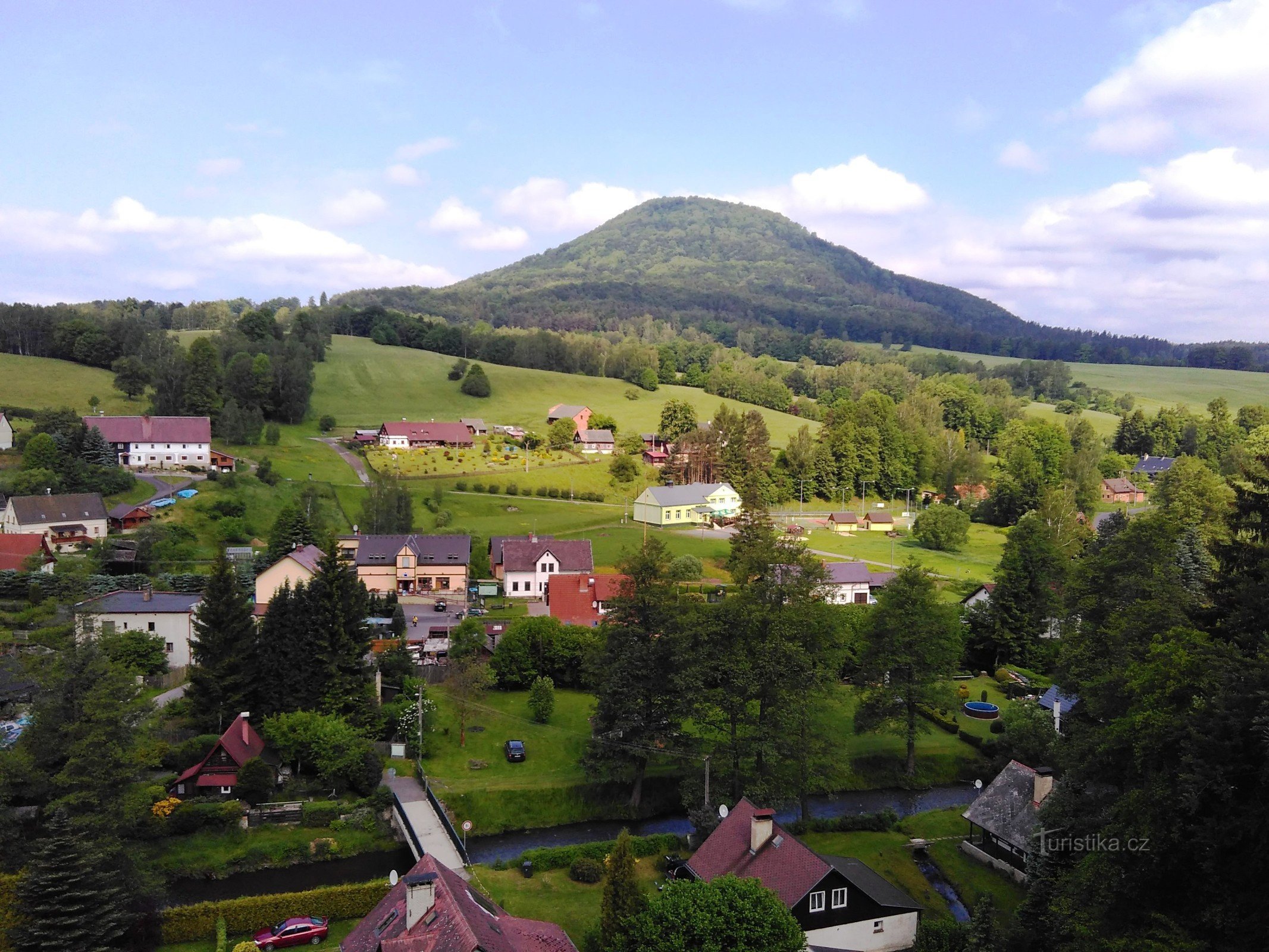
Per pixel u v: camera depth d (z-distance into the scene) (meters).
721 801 65.19
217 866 59.28
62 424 155.62
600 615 111.94
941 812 71.25
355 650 77.06
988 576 150.12
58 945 45.22
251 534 141.12
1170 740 37.38
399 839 64.56
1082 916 37.19
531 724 84.12
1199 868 34.56
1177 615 54.00
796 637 69.88
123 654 84.06
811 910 47.00
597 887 57.94
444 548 131.38
